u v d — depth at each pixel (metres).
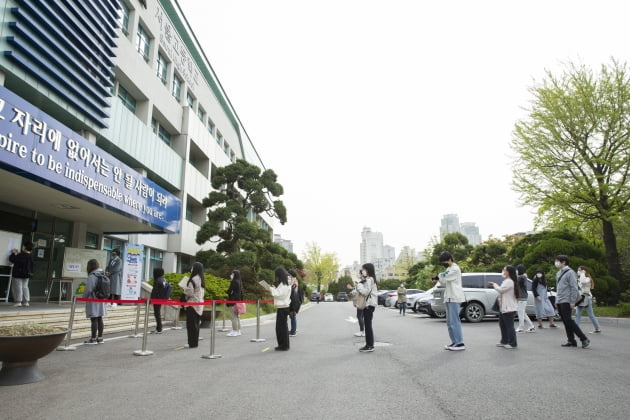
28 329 5.29
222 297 14.91
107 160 12.82
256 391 4.81
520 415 3.89
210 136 30.23
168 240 24.42
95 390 4.84
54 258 14.95
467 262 36.25
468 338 9.85
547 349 7.94
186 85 26.25
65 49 12.59
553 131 20.11
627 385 5.02
